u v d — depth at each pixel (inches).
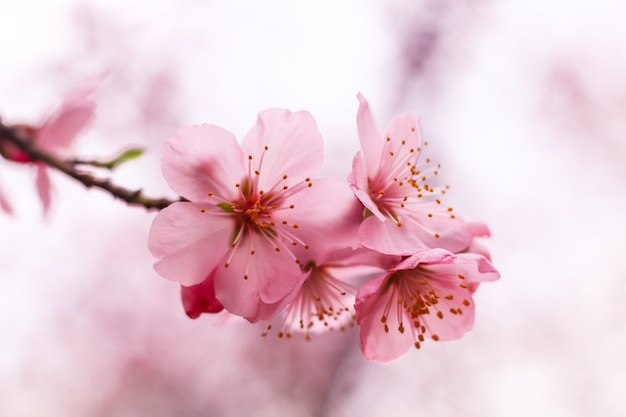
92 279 25.0
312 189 10.3
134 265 25.6
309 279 10.5
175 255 10.0
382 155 10.6
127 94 25.2
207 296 10.2
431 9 27.7
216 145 10.2
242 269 10.2
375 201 10.5
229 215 10.2
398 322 10.4
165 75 25.8
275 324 26.3
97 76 11.3
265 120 10.3
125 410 24.8
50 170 11.1
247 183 10.3
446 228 10.5
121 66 25.0
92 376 24.6
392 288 10.4
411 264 10.0
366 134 10.5
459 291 10.5
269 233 10.3
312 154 10.3
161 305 25.8
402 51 28.1
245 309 10.1
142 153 10.3
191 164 10.1
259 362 26.0
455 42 27.7
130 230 25.6
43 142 10.9
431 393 25.2
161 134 25.8
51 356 24.2
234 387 25.8
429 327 10.6
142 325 25.5
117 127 25.1
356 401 25.6
